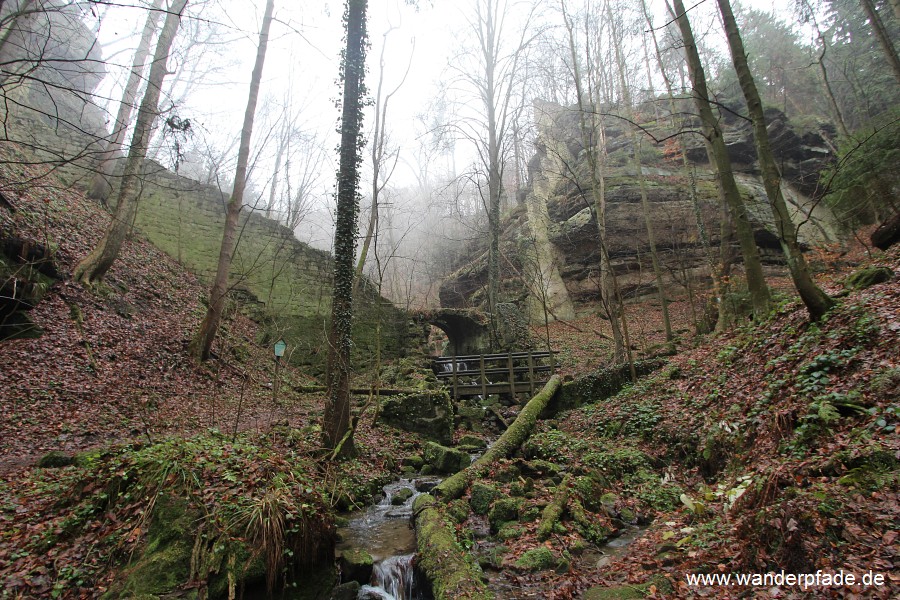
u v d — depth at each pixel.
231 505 4.16
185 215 15.98
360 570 4.44
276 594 3.94
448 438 10.26
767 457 5.00
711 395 7.46
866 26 21.77
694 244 20.92
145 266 13.68
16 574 3.52
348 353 7.48
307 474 5.63
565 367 16.12
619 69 17.42
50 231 11.22
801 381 5.72
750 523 3.59
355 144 7.90
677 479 6.52
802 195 22.62
